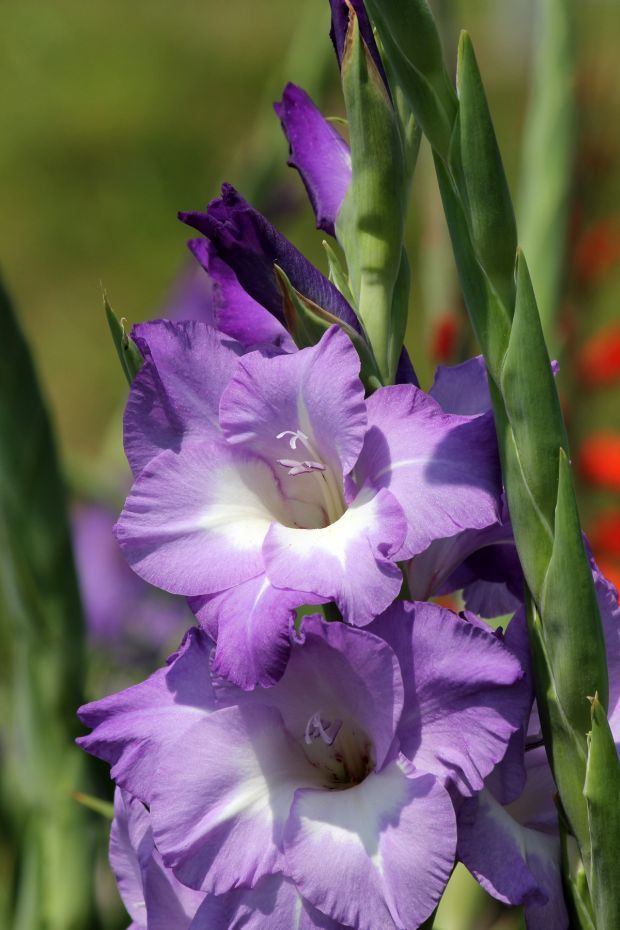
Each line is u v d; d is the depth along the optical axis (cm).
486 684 88
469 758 88
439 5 133
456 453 89
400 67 88
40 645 111
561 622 88
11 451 109
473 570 95
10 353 108
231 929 88
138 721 90
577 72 133
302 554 88
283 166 139
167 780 89
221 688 90
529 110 136
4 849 121
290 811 88
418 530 88
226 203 90
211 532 90
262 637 87
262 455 92
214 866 88
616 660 92
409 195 94
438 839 87
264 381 90
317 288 91
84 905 111
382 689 88
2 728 119
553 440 88
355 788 89
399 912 86
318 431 90
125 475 145
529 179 133
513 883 88
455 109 88
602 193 143
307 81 139
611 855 88
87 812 111
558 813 91
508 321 88
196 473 91
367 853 87
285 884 88
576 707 89
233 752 89
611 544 143
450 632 88
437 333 140
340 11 92
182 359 91
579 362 146
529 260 131
